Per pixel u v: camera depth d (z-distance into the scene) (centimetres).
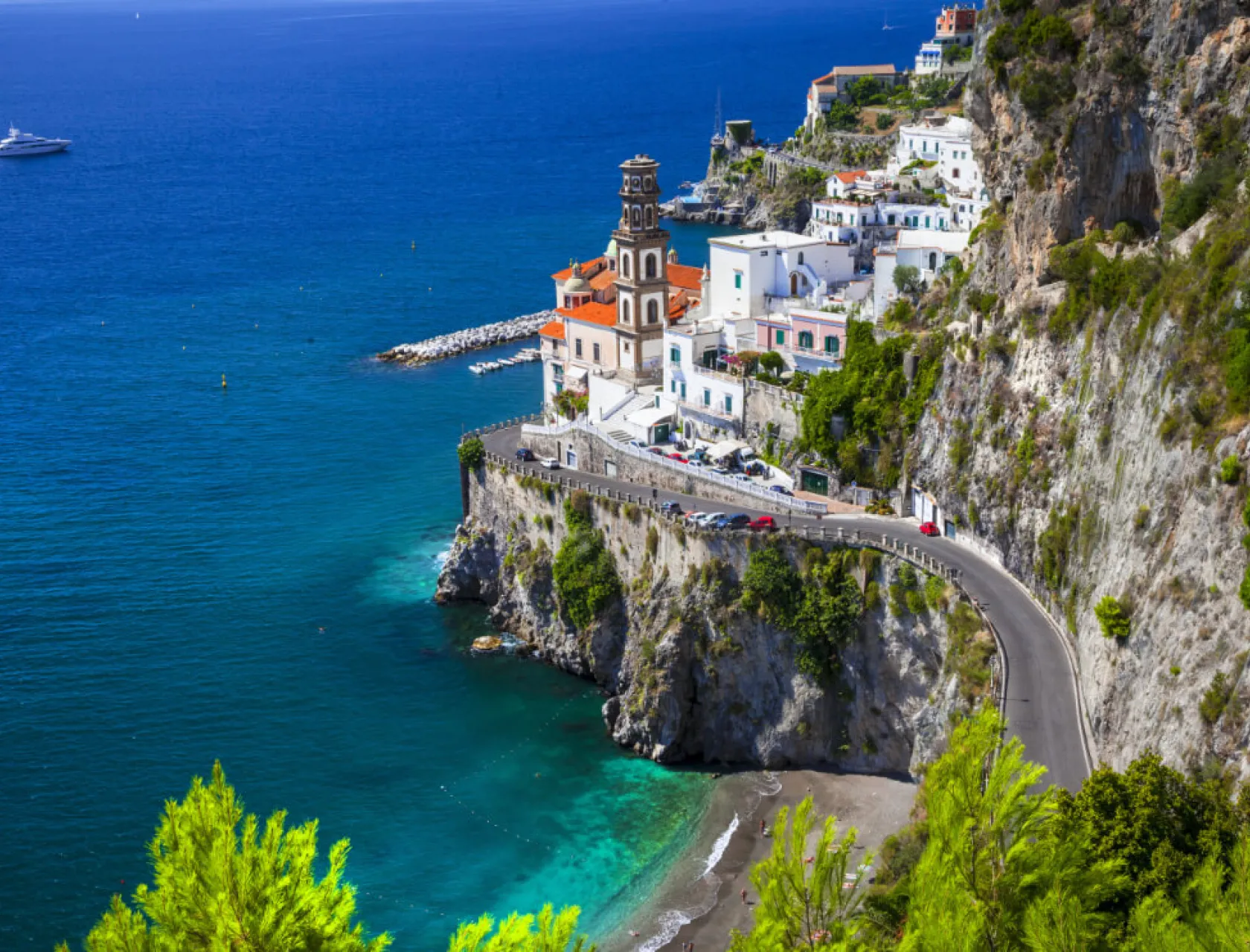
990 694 8562
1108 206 9925
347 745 10988
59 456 17850
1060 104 10000
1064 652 8900
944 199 19100
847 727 10494
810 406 12162
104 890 9150
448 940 8762
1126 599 7812
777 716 10669
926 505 11100
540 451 14050
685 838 9788
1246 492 6794
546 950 4225
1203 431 7381
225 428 18988
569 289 16012
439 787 10456
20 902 9012
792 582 10581
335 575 14125
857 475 11850
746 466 12706
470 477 13638
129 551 14712
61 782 10350
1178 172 9262
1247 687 6353
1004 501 10050
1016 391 10119
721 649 10744
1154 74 9456
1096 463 8912
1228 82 8862
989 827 4806
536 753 10938
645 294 14525
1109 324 9125
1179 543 7319
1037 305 10031
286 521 15550
